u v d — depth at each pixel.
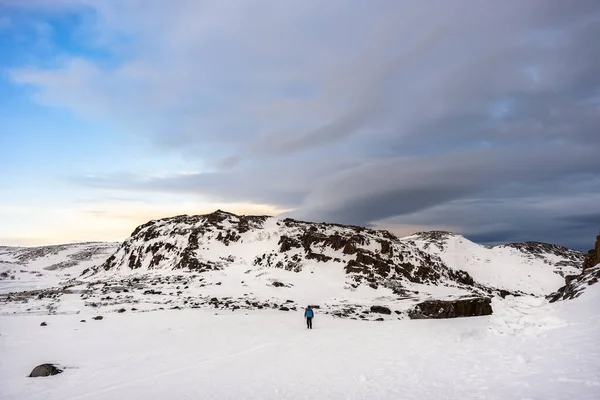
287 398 14.41
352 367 18.39
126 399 15.97
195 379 18.47
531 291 94.88
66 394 17.55
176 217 111.50
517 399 11.06
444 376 15.03
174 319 36.75
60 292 56.91
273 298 54.78
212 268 75.25
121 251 102.94
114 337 29.78
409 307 51.09
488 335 23.17
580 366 13.17
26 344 27.69
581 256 140.00
